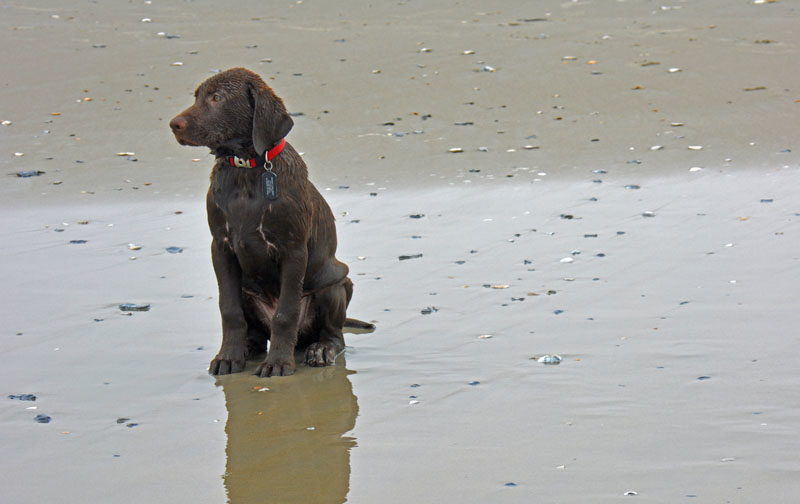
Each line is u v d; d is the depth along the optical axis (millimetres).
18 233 13836
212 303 11469
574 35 22125
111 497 7328
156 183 15867
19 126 18047
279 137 9430
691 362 9406
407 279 12023
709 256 12273
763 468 7391
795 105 18156
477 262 12477
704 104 18375
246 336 10141
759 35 21828
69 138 17594
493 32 22547
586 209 14258
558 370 9375
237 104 9422
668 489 7148
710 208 14062
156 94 19500
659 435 7984
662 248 12633
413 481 7434
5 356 10070
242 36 22625
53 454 8016
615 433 8055
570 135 17281
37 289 11867
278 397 9117
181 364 9922
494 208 14484
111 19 24047
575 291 11391
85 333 10648
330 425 8477
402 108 18625
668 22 22953
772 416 8234
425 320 10812
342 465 7734
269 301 10227
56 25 23469
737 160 15984
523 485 7293
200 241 13523
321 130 17750
